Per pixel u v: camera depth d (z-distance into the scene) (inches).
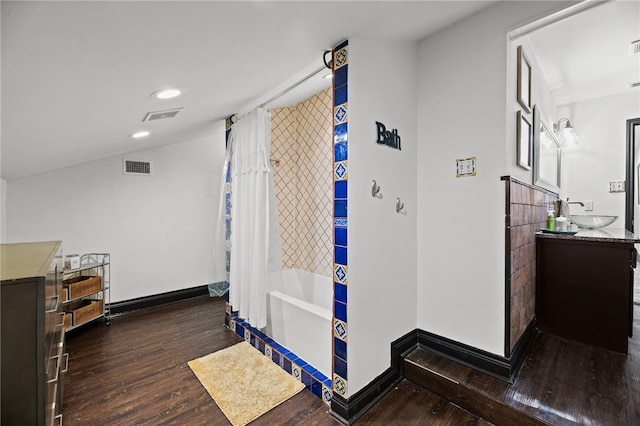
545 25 66.8
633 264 81.5
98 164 124.9
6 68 37.0
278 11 44.5
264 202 95.7
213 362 89.2
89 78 47.0
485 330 71.3
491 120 69.6
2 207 103.1
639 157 128.0
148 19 36.4
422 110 82.8
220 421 64.7
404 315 79.8
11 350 31.0
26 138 65.5
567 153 143.0
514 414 58.0
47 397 35.1
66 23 32.1
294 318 86.0
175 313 131.4
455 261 76.4
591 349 81.6
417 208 84.1
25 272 34.1
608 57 97.8
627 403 58.4
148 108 71.8
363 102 68.0
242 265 103.0
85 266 112.5
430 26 73.5
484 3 67.4
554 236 89.5
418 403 68.6
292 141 128.0
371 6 53.5
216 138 160.4
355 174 66.3
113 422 64.4
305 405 69.9
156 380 79.8
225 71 62.2
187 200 150.5
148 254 138.5
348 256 65.1
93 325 116.8
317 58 71.6
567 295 88.3
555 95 131.3
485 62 70.3
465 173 74.1
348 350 64.7
